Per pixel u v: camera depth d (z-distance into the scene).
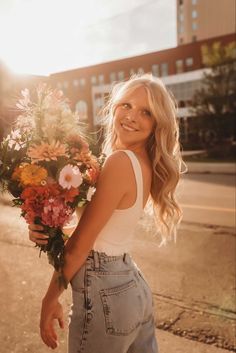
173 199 1.76
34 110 1.51
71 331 1.61
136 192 1.55
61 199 1.43
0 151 1.51
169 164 1.67
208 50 27.59
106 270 1.56
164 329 3.07
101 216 1.51
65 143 1.47
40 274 4.16
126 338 1.58
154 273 4.25
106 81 50.59
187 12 72.00
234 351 2.79
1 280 3.95
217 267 4.43
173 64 45.50
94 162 1.53
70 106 1.60
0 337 2.90
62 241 1.49
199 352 2.77
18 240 5.42
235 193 9.79
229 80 26.73
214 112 27.48
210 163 20.06
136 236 5.64
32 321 3.15
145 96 1.67
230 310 3.38
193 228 6.11
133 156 1.56
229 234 5.76
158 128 1.67
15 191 1.50
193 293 3.73
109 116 1.90
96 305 1.54
